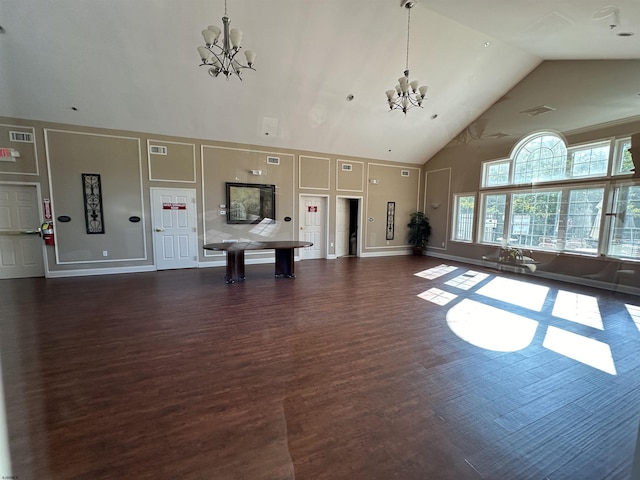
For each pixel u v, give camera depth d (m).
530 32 3.70
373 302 3.80
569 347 2.57
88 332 2.76
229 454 1.35
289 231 6.75
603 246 4.41
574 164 4.64
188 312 3.34
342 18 3.78
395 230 8.13
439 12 3.72
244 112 5.23
